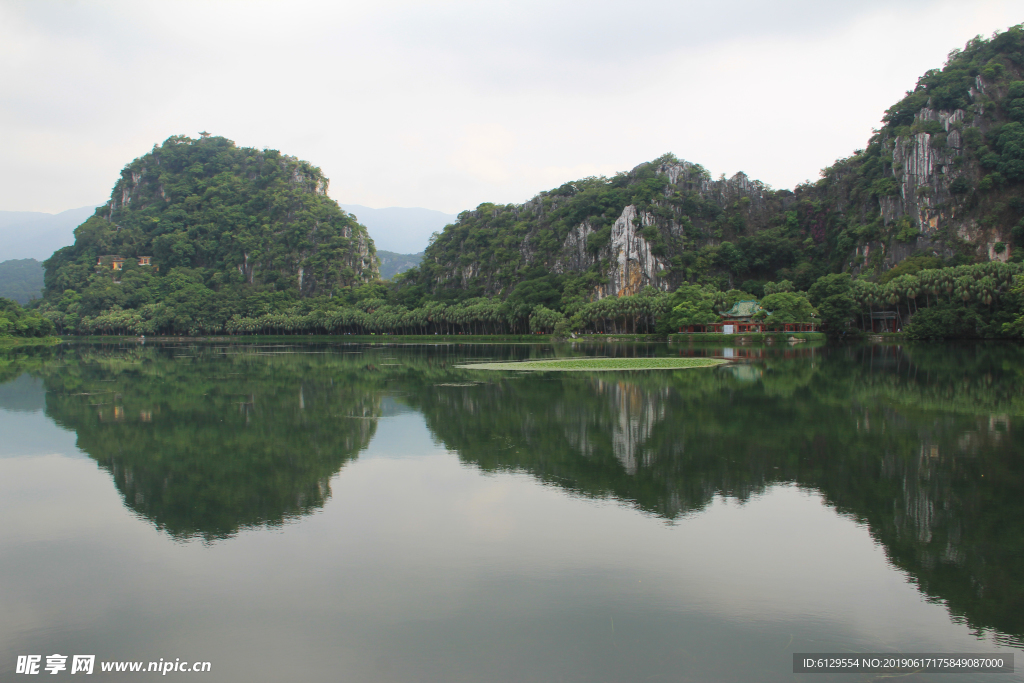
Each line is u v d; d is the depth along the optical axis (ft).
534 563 90.38
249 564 91.76
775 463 139.03
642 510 110.63
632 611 77.82
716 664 67.56
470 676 66.03
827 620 75.77
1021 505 111.24
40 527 107.34
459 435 171.32
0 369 395.34
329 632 74.23
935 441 157.48
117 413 216.13
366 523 106.52
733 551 93.66
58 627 76.33
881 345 530.68
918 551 93.15
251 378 327.88
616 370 337.52
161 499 120.88
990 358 376.48
